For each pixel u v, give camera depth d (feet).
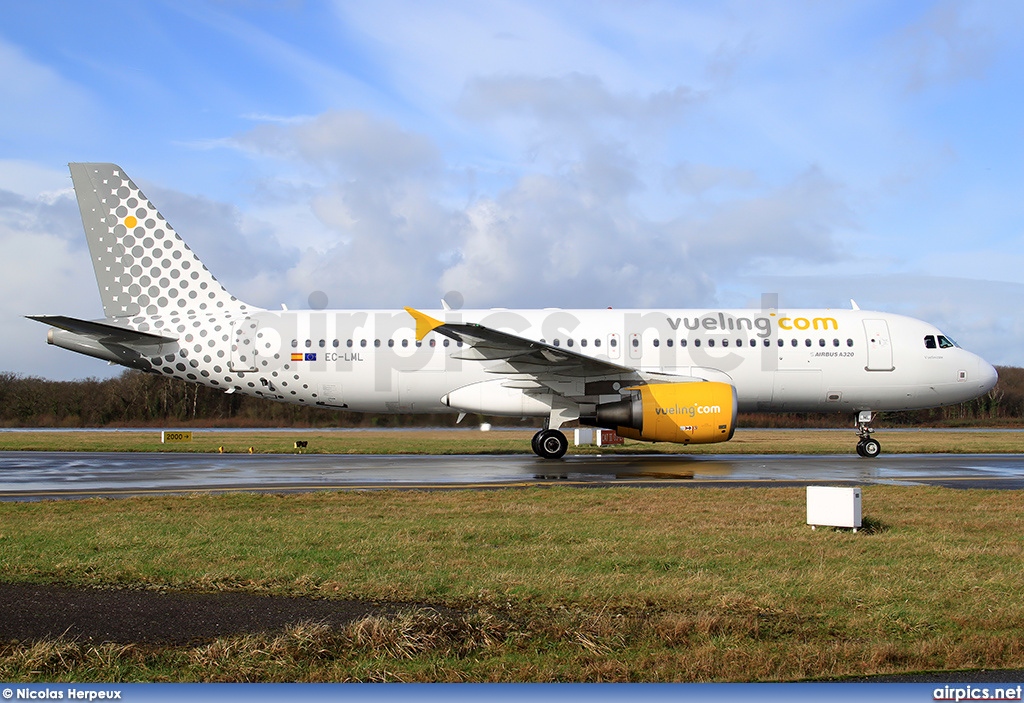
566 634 22.47
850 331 80.38
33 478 63.26
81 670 20.04
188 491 54.34
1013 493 49.75
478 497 48.80
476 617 23.50
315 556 31.60
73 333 79.92
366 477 62.85
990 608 24.88
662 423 71.20
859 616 24.18
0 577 28.40
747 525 38.50
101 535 35.91
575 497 48.42
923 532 37.17
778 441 124.06
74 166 81.15
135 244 81.35
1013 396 234.79
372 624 22.13
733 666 20.48
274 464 76.02
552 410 76.84
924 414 224.53
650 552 32.45
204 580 27.81
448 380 79.30
